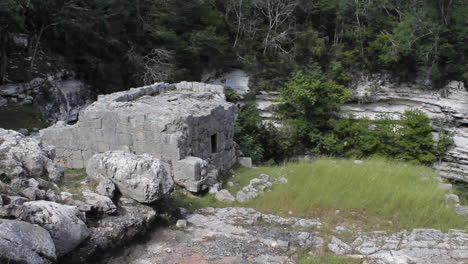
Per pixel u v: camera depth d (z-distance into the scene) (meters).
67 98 24.48
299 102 27.86
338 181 11.93
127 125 12.66
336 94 28.25
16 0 20.67
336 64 31.36
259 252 7.96
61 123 15.10
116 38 27.67
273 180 13.26
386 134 27.97
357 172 12.80
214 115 14.52
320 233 9.05
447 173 29.25
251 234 8.85
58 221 6.71
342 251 8.09
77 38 25.95
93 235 7.39
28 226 6.12
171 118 12.30
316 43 31.94
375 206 10.36
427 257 7.76
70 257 6.85
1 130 10.05
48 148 10.11
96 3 26.17
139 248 8.00
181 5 30.98
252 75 32.19
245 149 21.14
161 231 8.81
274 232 8.95
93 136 13.21
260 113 31.97
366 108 32.69
